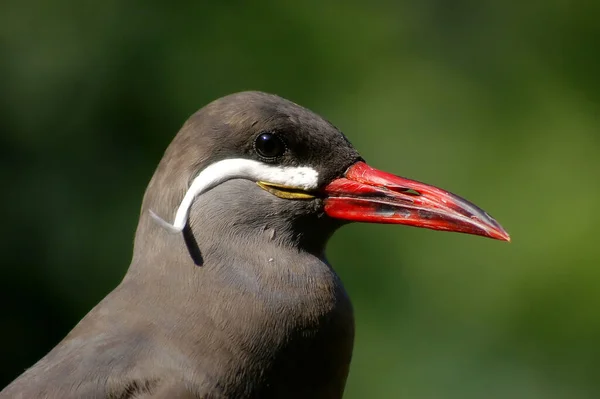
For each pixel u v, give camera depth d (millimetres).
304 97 15758
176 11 15539
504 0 17000
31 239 14156
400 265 15062
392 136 15805
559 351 14859
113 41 15148
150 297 8188
